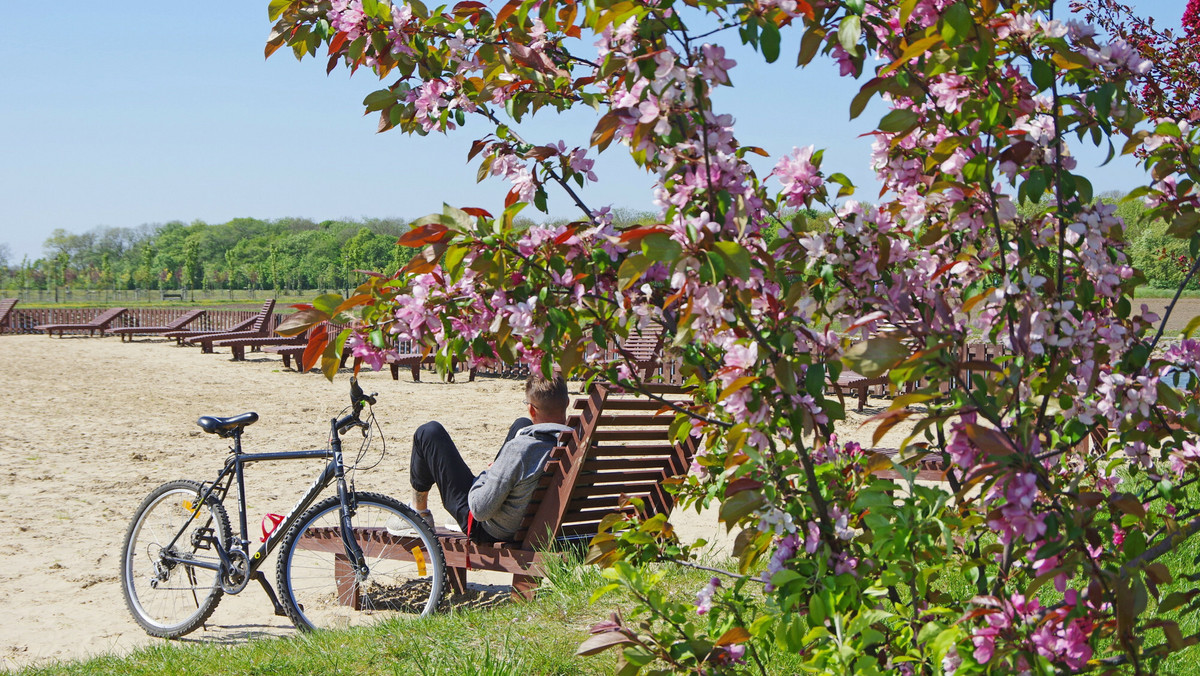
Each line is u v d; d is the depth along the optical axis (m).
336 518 5.27
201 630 4.81
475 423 12.19
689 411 2.63
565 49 2.76
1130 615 1.79
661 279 2.26
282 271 137.25
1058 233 2.08
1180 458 2.52
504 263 2.19
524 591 4.96
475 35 2.83
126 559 4.96
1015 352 2.03
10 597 5.28
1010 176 1.98
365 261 124.81
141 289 132.12
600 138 2.12
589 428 4.73
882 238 2.05
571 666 3.56
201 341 23.45
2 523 6.91
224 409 13.39
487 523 5.04
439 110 2.88
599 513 5.13
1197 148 2.29
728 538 6.12
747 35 1.93
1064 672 1.87
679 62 1.96
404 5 2.80
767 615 2.21
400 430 11.55
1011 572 2.19
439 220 2.16
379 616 4.90
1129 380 2.09
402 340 2.42
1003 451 1.76
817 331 2.15
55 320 34.53
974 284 2.21
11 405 13.58
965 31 1.82
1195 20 6.44
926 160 2.22
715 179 2.00
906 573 2.11
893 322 2.14
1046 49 2.02
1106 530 2.18
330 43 3.03
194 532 4.91
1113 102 2.02
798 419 1.99
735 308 1.97
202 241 158.00
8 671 3.97
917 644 2.10
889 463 2.16
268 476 8.66
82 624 4.87
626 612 4.11
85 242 149.00
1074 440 2.14
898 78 2.02
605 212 2.31
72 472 8.85
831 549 2.17
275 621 4.95
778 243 2.16
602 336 2.29
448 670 3.51
